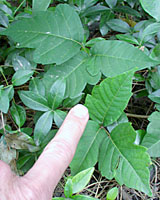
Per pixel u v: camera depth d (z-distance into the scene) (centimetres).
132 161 16
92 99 17
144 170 15
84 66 18
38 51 17
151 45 21
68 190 14
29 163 19
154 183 20
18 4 27
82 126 15
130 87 15
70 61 18
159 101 18
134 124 23
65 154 14
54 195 20
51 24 17
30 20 17
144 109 24
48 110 17
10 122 22
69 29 18
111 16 24
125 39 19
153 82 20
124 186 20
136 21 28
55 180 14
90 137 17
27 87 24
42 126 16
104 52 17
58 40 17
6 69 22
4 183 12
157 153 17
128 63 16
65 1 23
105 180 20
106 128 19
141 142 18
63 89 16
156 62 16
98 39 20
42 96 17
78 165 16
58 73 17
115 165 16
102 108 17
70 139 15
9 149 17
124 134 16
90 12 23
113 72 17
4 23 20
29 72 17
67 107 19
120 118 18
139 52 16
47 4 18
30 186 12
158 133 17
